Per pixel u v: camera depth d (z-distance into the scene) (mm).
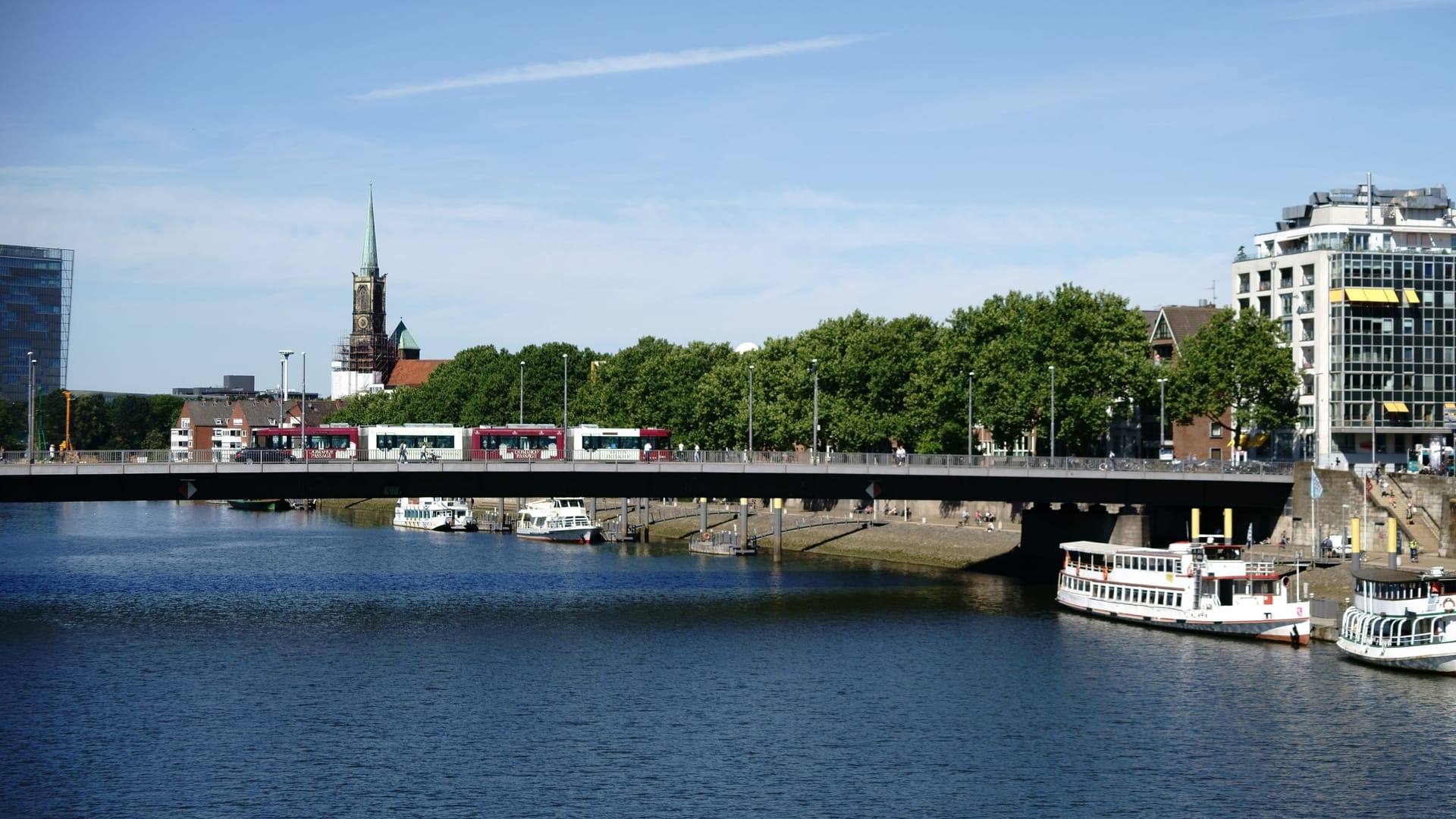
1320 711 93000
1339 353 190250
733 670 105500
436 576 160500
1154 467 150125
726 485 140250
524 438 167500
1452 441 194125
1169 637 118250
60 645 112875
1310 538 148750
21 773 79438
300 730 88562
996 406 179625
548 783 78500
